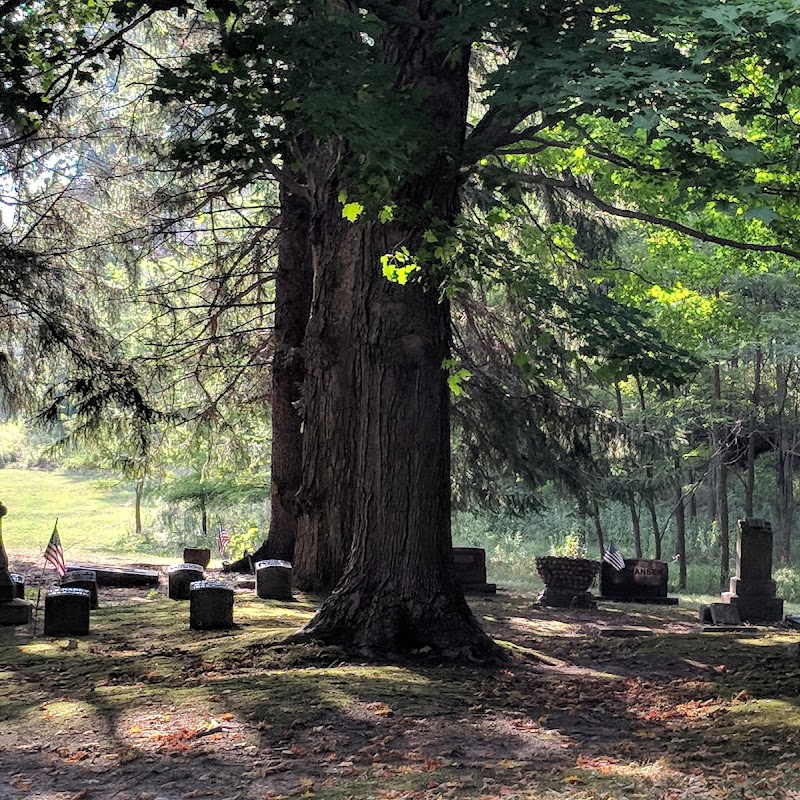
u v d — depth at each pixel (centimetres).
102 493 5309
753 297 2814
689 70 952
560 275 2238
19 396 2114
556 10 1027
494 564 3306
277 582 1764
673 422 2838
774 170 1410
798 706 943
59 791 747
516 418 2370
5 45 1130
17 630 1479
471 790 716
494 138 1235
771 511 3769
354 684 1036
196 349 2445
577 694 1076
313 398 1927
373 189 1098
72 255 2198
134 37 2258
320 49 969
